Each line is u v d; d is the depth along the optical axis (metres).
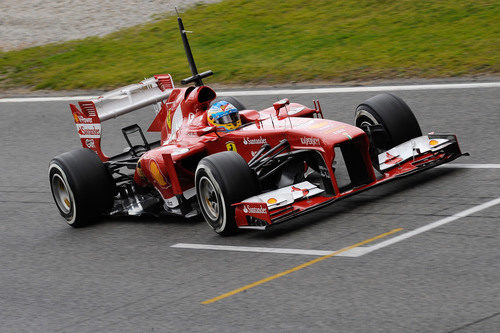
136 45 69.06
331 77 52.78
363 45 58.22
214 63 60.38
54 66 67.50
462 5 62.53
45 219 37.66
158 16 76.19
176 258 29.30
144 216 36.06
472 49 52.47
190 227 32.75
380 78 50.69
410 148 31.66
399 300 22.09
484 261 23.61
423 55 53.28
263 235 29.66
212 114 32.91
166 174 33.16
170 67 61.41
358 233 27.78
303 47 60.47
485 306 20.88
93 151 35.94
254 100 50.66
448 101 43.84
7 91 63.75
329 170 29.11
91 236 34.16
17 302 27.89
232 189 28.97
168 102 35.97
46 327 25.14
